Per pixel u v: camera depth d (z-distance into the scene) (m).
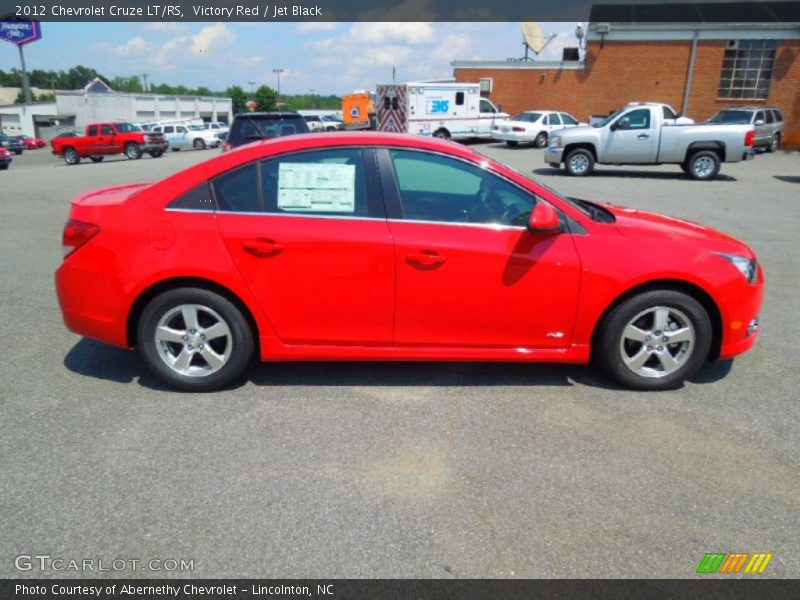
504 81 32.16
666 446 3.10
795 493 2.73
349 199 3.48
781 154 23.47
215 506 2.62
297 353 3.60
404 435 3.20
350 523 2.52
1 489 2.71
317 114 61.00
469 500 2.67
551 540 2.43
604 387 3.77
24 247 7.68
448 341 3.59
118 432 3.20
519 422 3.34
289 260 3.42
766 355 4.29
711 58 27.47
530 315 3.53
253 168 3.50
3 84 126.38
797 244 7.84
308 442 3.12
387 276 3.43
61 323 4.89
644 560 2.33
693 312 3.55
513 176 3.54
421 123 27.38
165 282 3.49
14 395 3.62
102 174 18.83
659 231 3.65
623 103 29.83
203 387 3.64
